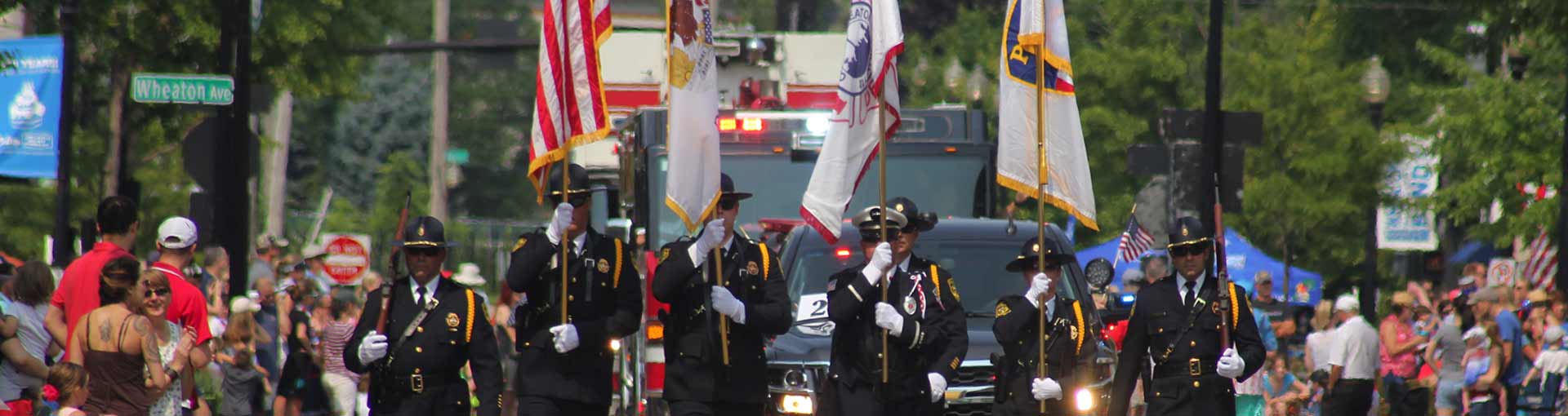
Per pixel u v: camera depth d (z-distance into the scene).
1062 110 42.53
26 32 103.62
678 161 37.84
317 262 92.50
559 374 36.34
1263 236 114.50
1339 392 60.19
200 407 42.38
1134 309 38.81
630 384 53.91
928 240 48.00
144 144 104.75
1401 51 128.62
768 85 71.12
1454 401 63.97
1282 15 125.25
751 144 60.38
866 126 41.03
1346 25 128.50
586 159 77.00
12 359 42.69
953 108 64.12
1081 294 45.31
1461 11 90.19
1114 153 124.12
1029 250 41.81
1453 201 95.62
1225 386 38.06
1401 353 66.81
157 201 112.25
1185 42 128.38
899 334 37.06
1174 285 38.56
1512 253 118.88
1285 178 105.69
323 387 64.75
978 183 61.12
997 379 42.22
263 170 193.75
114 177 100.44
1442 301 77.62
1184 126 66.88
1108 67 123.69
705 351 36.59
